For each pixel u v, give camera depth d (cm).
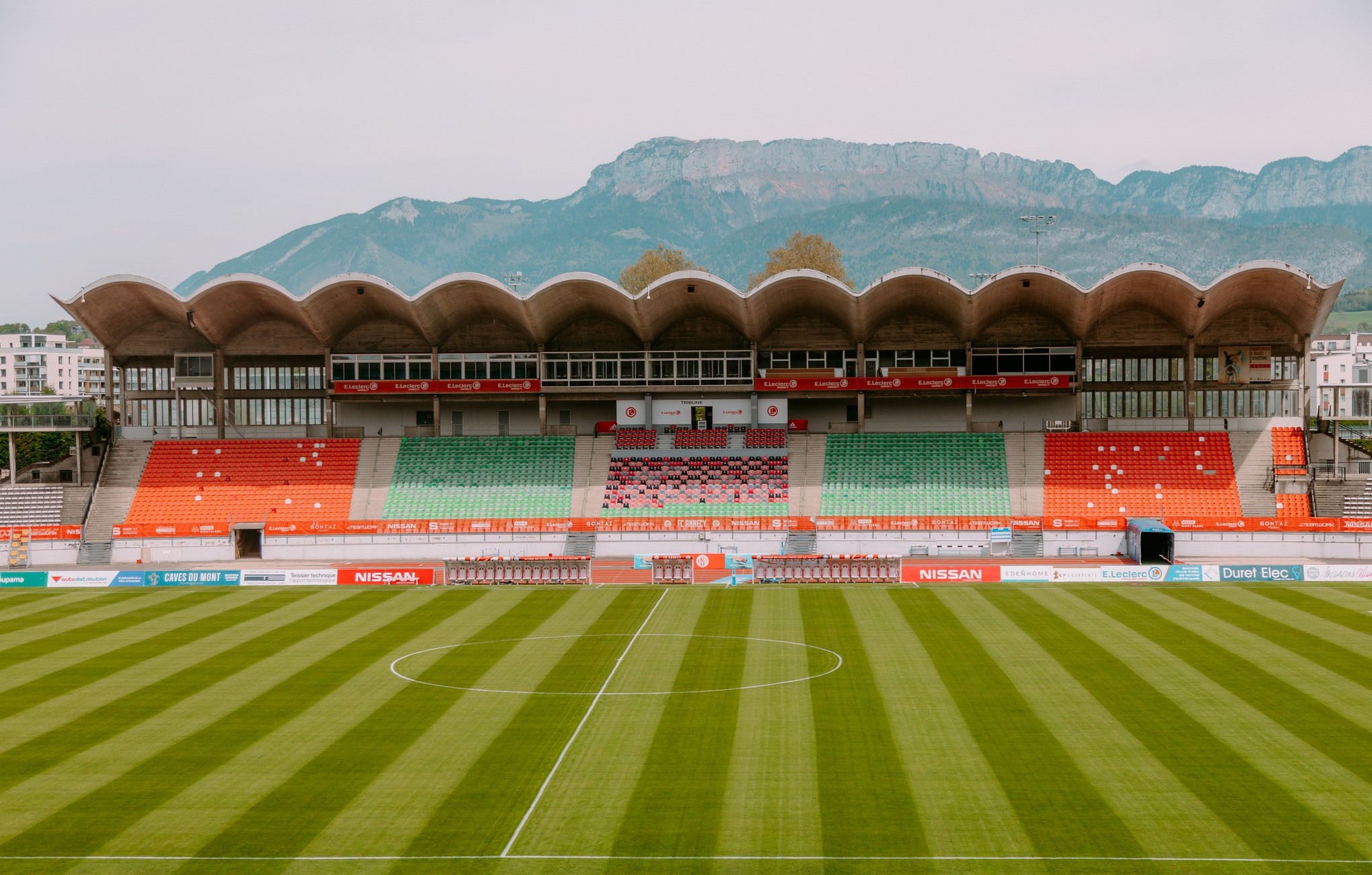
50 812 2920
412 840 2731
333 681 4194
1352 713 3641
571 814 2878
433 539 7756
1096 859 2591
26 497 8331
